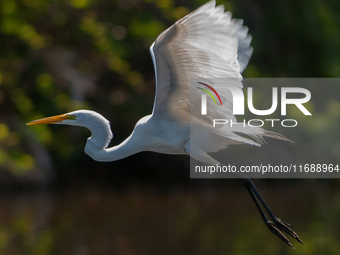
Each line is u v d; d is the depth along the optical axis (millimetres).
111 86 15812
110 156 6207
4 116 14781
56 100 14727
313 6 17203
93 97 15539
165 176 15438
